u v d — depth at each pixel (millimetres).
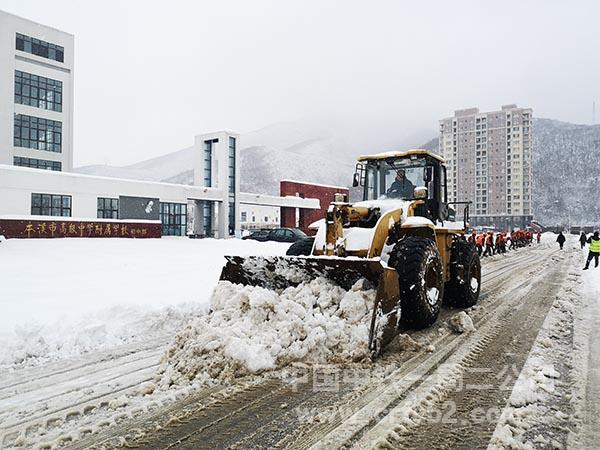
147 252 15391
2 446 2873
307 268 4945
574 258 19859
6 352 4574
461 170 112188
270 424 3102
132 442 2898
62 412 3348
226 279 5492
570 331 5594
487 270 13852
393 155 6949
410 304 5230
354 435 2951
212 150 33906
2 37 31594
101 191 24859
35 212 22234
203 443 2873
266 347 4098
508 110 106000
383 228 5480
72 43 36250
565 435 2971
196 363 3959
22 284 8266
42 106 34375
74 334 5105
